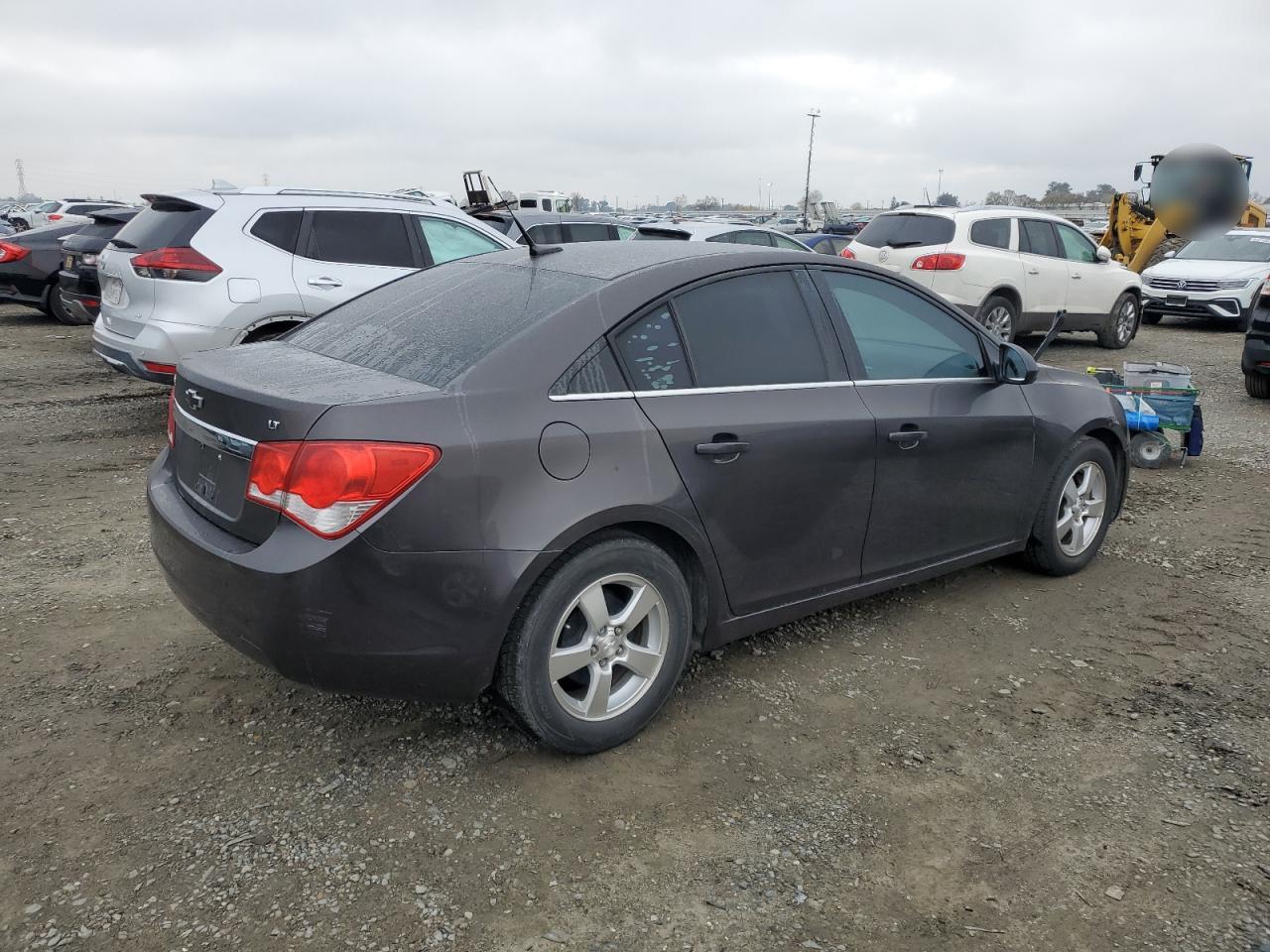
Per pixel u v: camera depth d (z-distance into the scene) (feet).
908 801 9.46
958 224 36.11
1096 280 40.42
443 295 11.48
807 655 12.51
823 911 7.95
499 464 8.86
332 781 9.48
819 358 11.66
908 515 12.53
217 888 7.98
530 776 9.68
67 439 22.82
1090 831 9.04
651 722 10.77
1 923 7.49
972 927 7.80
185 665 11.70
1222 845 8.86
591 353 9.77
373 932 7.55
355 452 8.32
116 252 21.84
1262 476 21.97
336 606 8.43
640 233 42.98
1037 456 14.23
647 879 8.27
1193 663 12.55
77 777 9.39
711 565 10.55
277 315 21.52
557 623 9.33
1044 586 15.10
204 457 9.74
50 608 13.23
